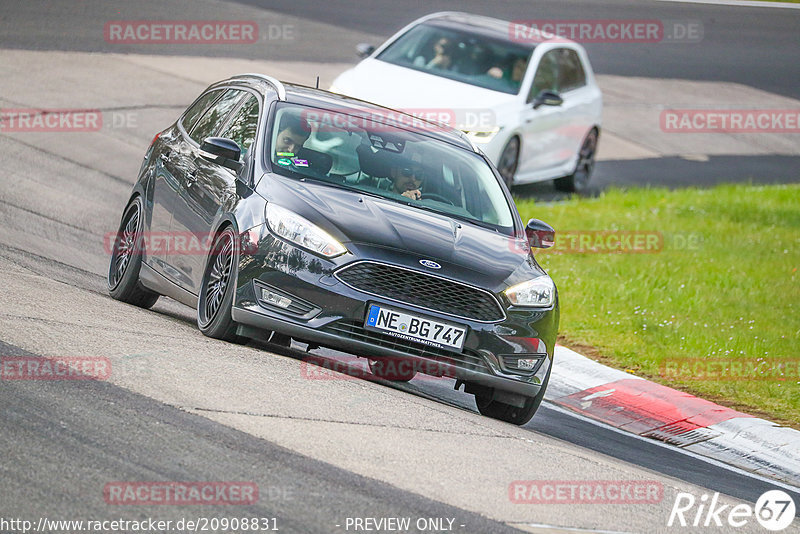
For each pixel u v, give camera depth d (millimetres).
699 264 52125
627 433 31266
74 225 42844
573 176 64125
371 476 19594
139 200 33438
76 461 17797
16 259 34469
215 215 28375
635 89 92438
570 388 34656
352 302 25734
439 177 30641
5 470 17016
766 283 50000
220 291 27375
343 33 86375
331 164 29406
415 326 26000
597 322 41750
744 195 68312
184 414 20797
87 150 53656
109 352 24031
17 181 46875
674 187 70125
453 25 59719
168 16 82250
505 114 54844
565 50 63000
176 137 34062
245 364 25219
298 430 21203
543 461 23406
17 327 24562
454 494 19672
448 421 24812
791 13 130625
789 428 32031
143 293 33125
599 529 19547
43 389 20766
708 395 35781
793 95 99312
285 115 30594
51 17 76438
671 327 41781
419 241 27031
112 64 68562
